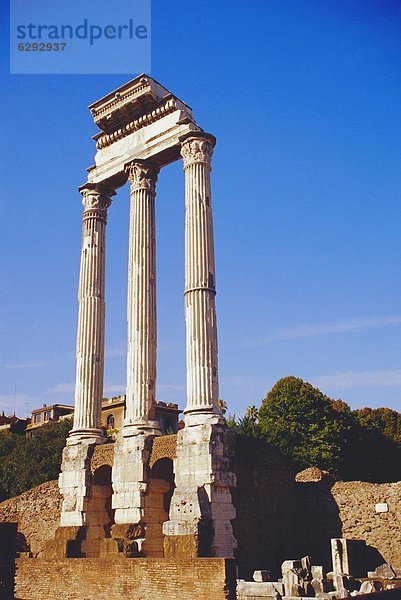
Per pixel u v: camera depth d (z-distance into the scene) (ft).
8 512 130.41
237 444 109.09
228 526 94.94
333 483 118.83
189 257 110.32
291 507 119.03
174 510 95.14
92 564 89.04
